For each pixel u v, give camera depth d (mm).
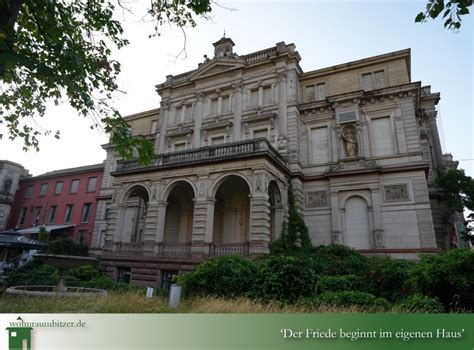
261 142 19562
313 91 25812
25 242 28422
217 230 24703
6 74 6801
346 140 22906
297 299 11695
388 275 14047
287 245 20266
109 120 7074
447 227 23312
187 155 22062
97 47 7988
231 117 26062
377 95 22641
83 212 37375
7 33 5961
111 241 22750
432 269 10938
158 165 22516
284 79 24984
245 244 18047
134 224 30297
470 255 10430
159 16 7598
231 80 27109
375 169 21094
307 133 24641
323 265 17062
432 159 26047
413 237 19359
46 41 6793
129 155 7223
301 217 22328
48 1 7000
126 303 9867
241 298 11289
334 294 11445
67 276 19531
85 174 39406
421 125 25531
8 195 44500
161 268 19500
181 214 25969
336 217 21719
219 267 13633
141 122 35125
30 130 8188
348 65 24750
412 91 21734
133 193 26281
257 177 18906
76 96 6750
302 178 23281
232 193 24422
